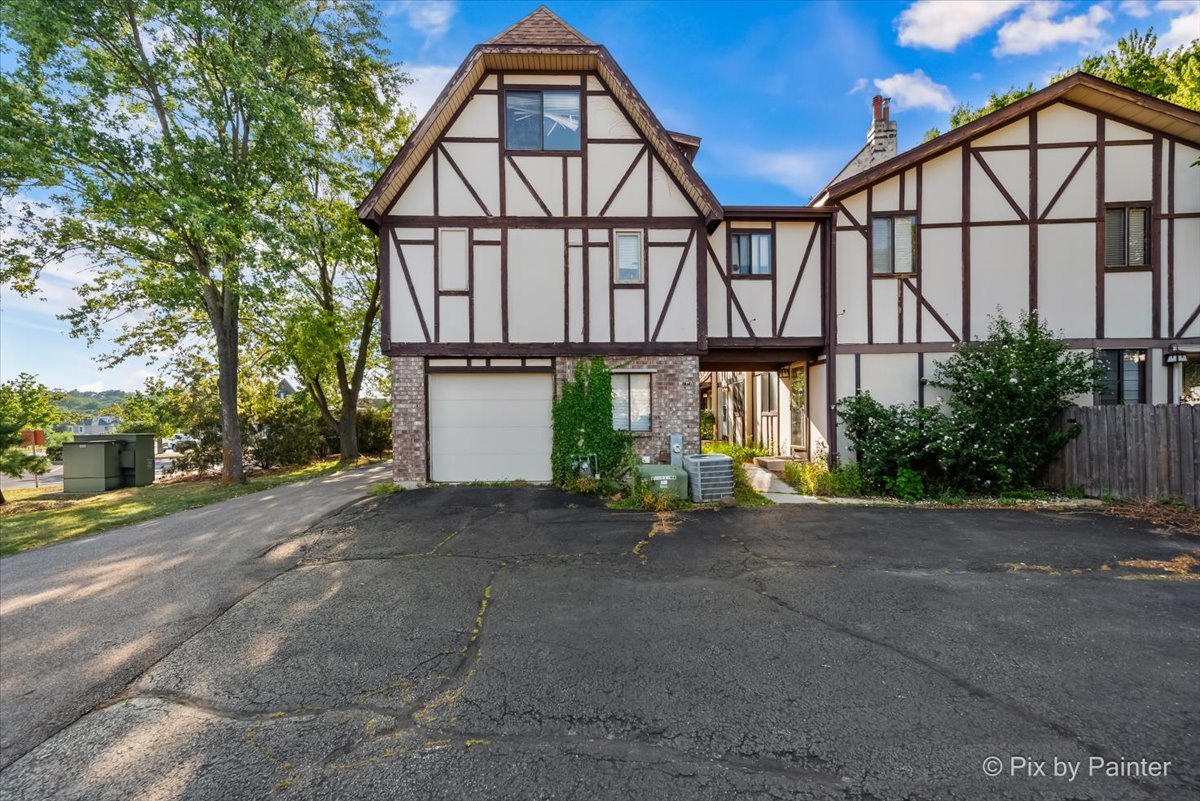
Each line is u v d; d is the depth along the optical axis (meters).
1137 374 10.30
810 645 3.68
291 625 4.18
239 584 5.15
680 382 10.44
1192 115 9.70
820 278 10.91
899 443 9.11
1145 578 4.94
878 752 2.55
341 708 3.04
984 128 10.35
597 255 10.34
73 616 4.48
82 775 2.55
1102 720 2.79
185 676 3.46
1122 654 3.50
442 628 4.06
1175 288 10.25
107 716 3.04
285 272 12.23
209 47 11.12
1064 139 10.36
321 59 13.79
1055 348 9.36
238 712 3.04
